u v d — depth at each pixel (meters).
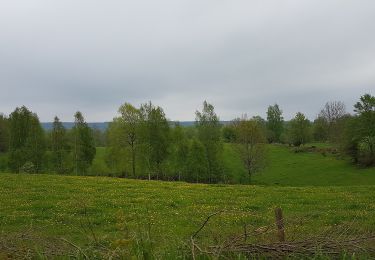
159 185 34.78
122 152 72.62
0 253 8.47
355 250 8.11
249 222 17.59
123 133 72.06
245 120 76.00
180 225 17.30
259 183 75.50
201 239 9.48
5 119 98.25
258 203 24.53
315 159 90.69
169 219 18.94
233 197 27.34
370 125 75.12
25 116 76.56
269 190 31.98
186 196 27.50
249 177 74.69
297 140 107.88
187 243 8.28
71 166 75.94
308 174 77.81
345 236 8.77
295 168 84.38
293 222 11.05
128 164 73.06
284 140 119.06
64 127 78.19
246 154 74.62
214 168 77.38
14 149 75.88
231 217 18.84
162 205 23.58
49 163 77.00
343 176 72.38
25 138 76.50
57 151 76.62
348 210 21.38
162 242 8.83
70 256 8.30
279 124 121.00
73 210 21.42
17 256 8.48
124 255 7.55
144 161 72.25
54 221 18.69
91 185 32.94
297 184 71.62
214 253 7.54
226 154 97.38
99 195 27.27
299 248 8.05
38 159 75.50
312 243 8.19
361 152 77.62
